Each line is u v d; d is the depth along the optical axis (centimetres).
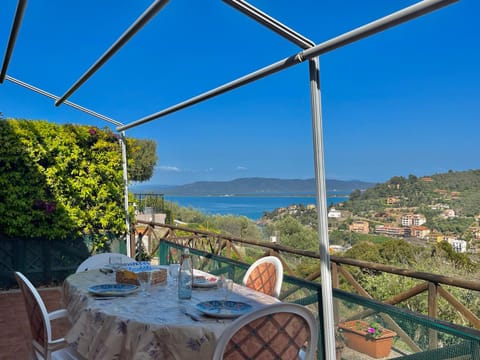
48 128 582
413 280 266
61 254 600
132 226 683
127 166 669
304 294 258
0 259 557
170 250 493
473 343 155
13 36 280
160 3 204
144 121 418
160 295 226
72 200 604
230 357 150
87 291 234
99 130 630
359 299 215
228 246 464
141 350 169
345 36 186
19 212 557
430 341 174
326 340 224
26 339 358
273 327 157
